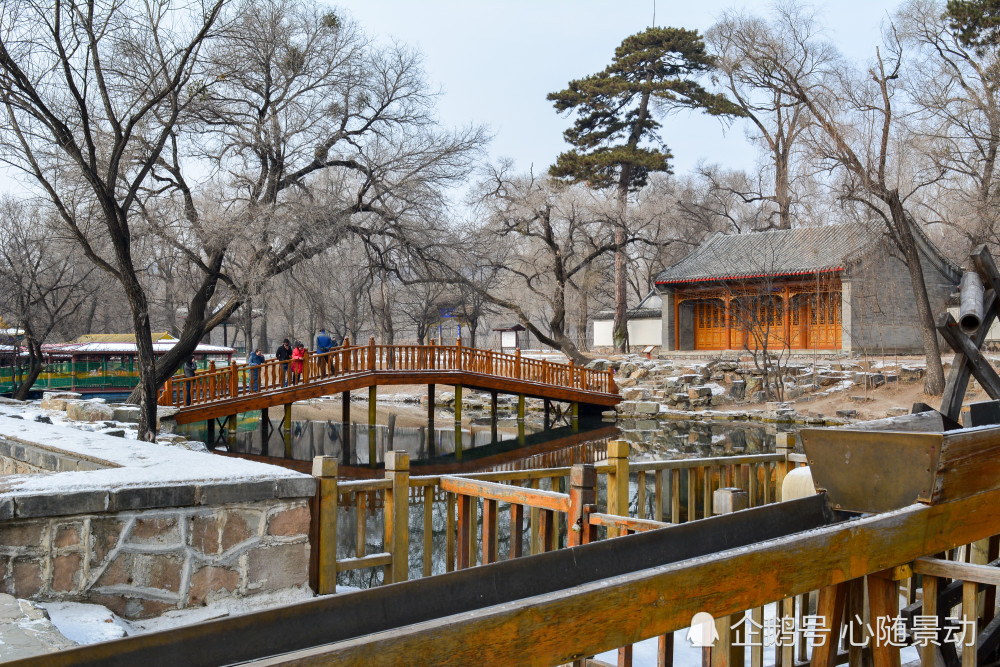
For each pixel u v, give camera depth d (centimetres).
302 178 2441
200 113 2214
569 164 4112
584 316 4950
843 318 3256
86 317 4541
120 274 1705
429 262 2691
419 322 4975
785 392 3042
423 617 210
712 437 2459
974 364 409
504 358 2747
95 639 369
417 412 3328
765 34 2612
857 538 212
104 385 3631
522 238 4203
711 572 185
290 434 2339
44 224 2227
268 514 479
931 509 232
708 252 3859
